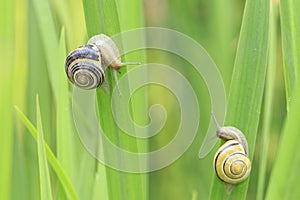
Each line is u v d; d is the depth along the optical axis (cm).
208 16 73
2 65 60
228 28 72
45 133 66
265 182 70
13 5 60
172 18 75
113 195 56
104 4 55
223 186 56
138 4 60
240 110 55
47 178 55
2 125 60
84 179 61
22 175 66
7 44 60
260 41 54
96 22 55
